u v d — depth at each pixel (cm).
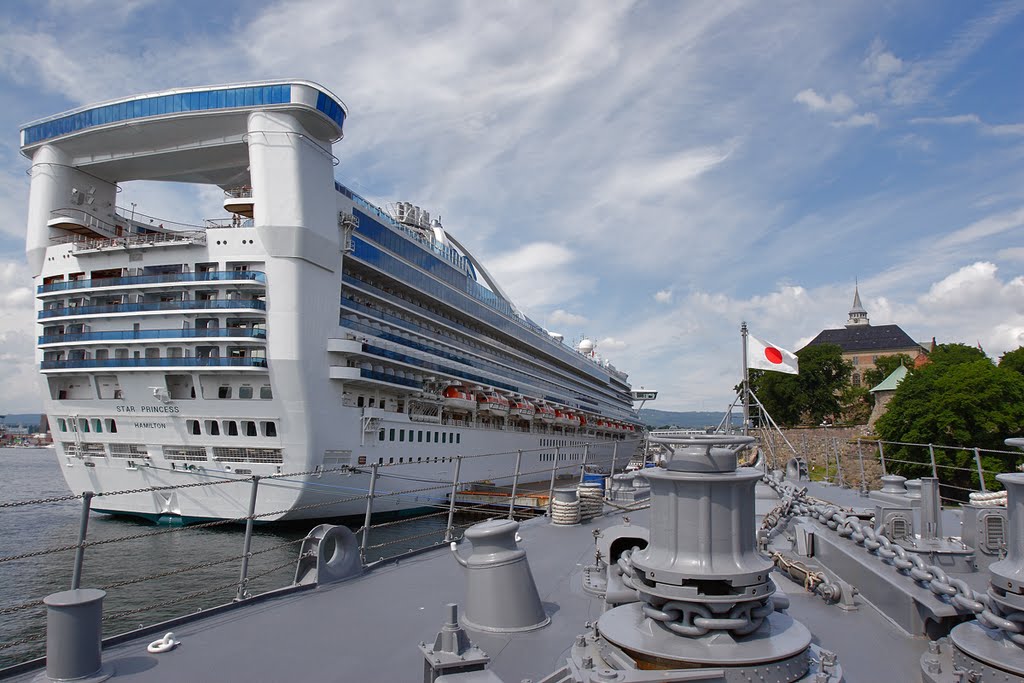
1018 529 315
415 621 514
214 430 2791
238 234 2772
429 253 4219
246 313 2712
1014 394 3681
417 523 3406
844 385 8538
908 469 3934
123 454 2889
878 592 473
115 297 2939
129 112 2964
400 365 3444
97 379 2909
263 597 577
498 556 483
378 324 3572
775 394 8044
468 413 4381
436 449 3762
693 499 313
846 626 450
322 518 2941
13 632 1625
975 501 737
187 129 2995
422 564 727
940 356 6700
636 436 8562
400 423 3400
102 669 417
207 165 3338
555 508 1007
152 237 2959
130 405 2820
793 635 312
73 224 3127
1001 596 315
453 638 341
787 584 543
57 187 3244
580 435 6388
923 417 3928
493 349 5341
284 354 2716
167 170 3409
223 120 2919
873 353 12550
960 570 534
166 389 2748
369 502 758
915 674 370
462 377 4216
